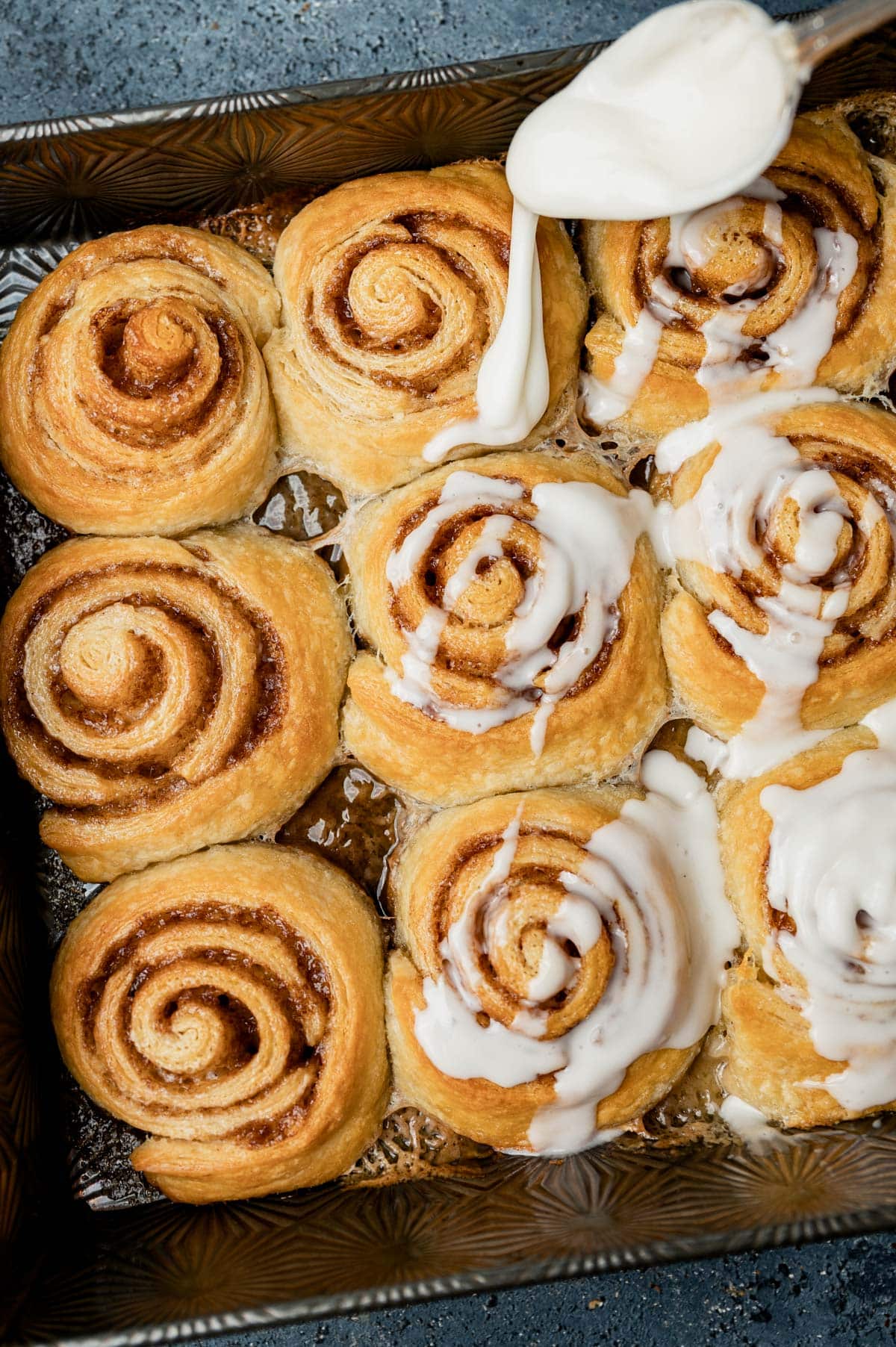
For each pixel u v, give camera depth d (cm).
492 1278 44
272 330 48
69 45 52
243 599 46
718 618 46
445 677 45
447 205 46
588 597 46
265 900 46
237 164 48
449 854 46
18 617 46
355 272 46
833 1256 50
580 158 44
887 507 46
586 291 48
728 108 43
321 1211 46
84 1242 46
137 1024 45
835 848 45
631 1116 46
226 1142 45
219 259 47
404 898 47
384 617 46
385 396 46
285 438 48
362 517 48
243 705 46
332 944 45
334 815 48
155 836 46
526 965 44
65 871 48
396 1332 50
